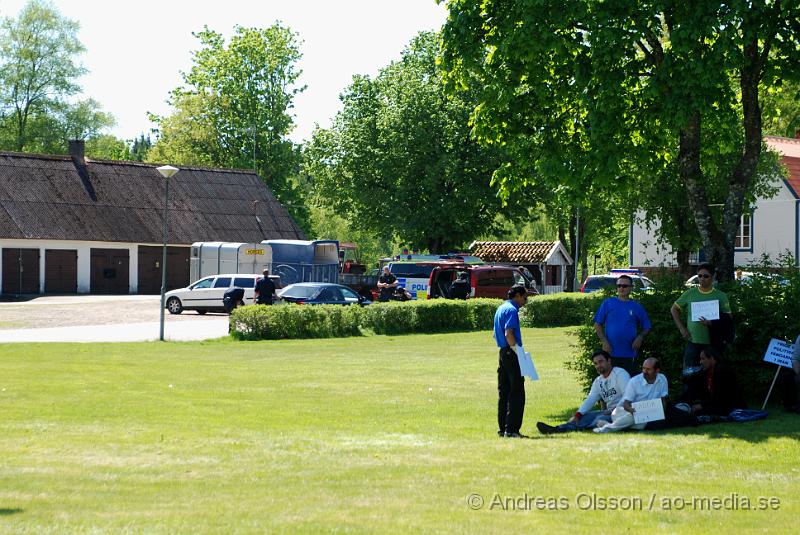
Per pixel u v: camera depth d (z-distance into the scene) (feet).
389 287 224.53
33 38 432.25
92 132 447.83
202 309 237.04
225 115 429.38
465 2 96.17
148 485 50.57
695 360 77.36
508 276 238.89
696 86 86.69
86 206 335.26
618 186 101.65
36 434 69.92
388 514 42.65
